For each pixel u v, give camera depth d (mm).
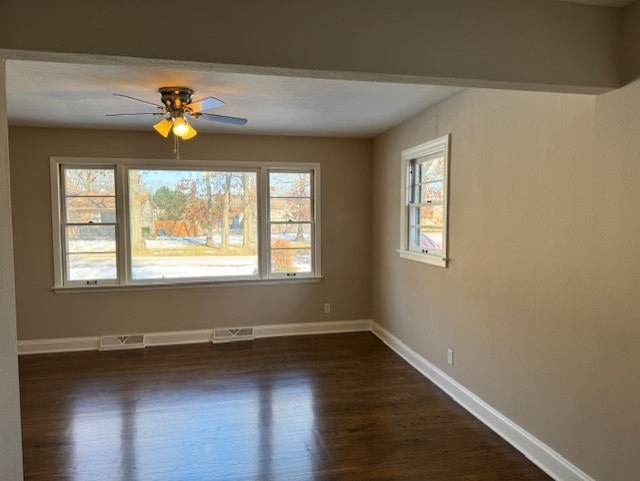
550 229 2533
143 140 4898
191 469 2631
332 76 1933
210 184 5195
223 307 5254
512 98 2838
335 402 3555
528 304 2727
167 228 5109
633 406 2057
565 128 2412
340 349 4906
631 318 2053
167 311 5102
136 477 2549
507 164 2896
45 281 4781
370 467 2656
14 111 3969
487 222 3123
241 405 3494
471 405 3363
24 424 3172
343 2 1843
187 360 4547
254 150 5199
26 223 4699
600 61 2072
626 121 2059
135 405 3486
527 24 2002
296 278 5383
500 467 2652
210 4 1738
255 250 5359
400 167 4613
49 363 4457
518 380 2834
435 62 1929
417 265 4273
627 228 2062
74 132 4738
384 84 3219
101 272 4965
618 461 2139
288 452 2816
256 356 4672
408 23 1899
